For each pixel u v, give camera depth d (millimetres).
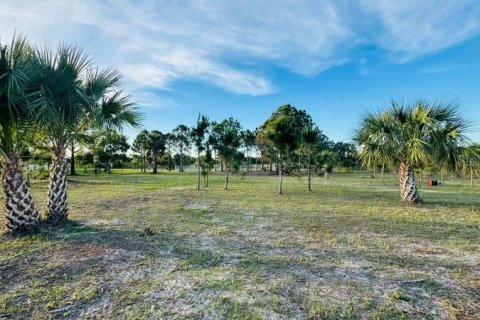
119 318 2469
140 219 6609
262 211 7867
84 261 3795
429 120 8719
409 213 7547
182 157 51500
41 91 4730
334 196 11578
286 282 3191
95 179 23250
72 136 6156
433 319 2477
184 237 5055
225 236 5148
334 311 2584
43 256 3980
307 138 14203
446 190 15016
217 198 10773
